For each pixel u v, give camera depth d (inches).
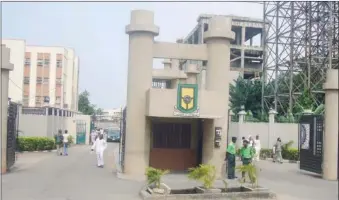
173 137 730.8
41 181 575.2
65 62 2586.1
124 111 715.4
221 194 470.6
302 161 776.9
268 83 1485.0
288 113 1248.2
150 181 480.4
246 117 1219.2
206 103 653.3
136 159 665.0
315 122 741.3
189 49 684.1
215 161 676.7
